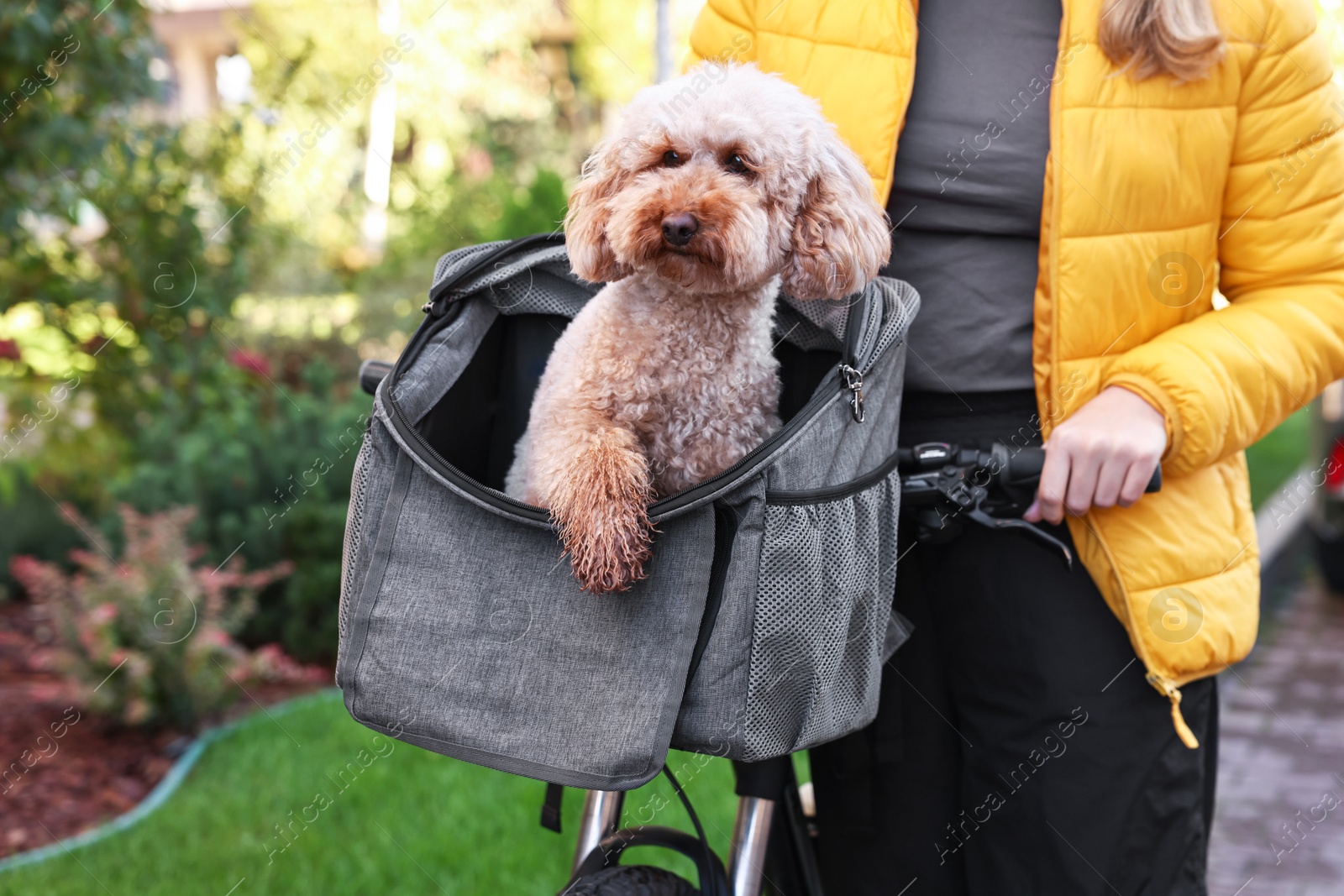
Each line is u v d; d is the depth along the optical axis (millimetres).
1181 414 1510
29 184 4109
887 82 1719
